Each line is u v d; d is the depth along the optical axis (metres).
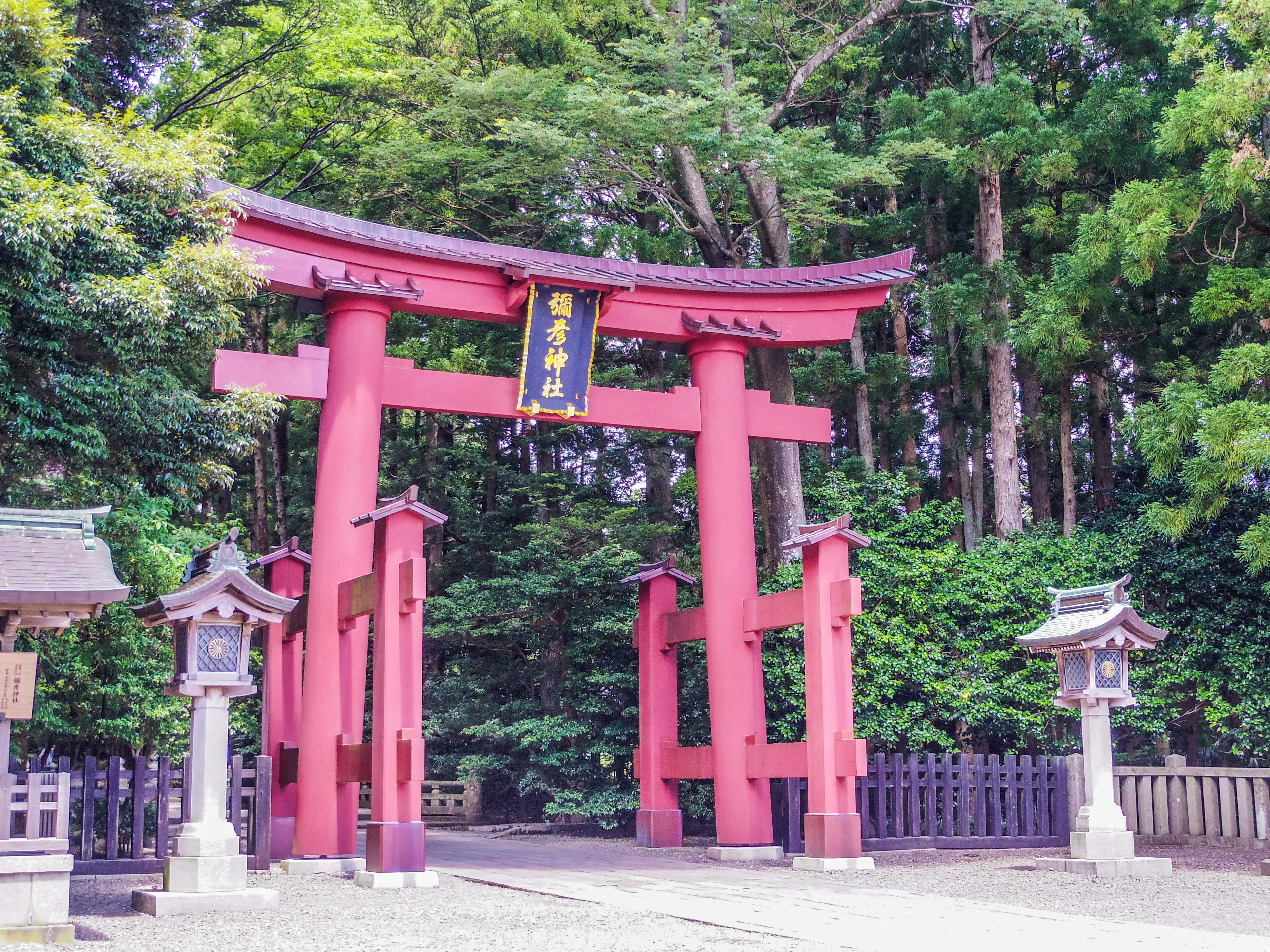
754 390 17.05
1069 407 20.17
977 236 21.95
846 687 11.16
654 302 13.50
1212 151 15.66
